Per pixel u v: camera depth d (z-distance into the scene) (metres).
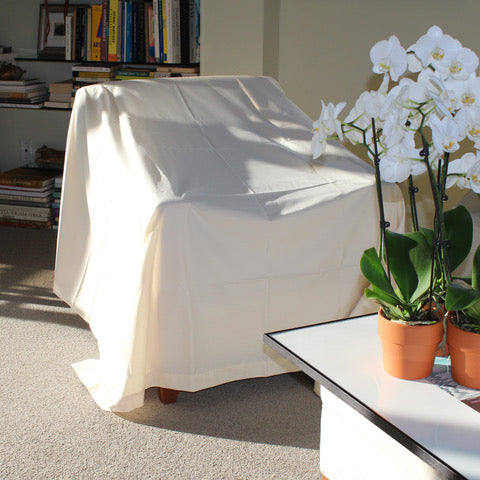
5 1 3.53
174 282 1.71
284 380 2.02
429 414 1.04
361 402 1.07
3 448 1.65
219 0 2.95
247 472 1.58
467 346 1.09
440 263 1.12
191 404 1.87
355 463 1.34
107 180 1.96
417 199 3.08
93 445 1.67
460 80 1.03
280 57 3.17
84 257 2.22
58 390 1.93
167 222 1.66
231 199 1.78
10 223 3.48
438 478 1.12
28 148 3.76
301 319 1.91
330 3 3.02
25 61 3.49
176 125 2.11
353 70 3.08
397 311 1.12
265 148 2.10
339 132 1.09
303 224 1.82
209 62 3.05
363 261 1.11
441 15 2.86
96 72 3.30
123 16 3.19
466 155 1.08
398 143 1.04
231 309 1.80
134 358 1.71
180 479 1.55
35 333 2.29
